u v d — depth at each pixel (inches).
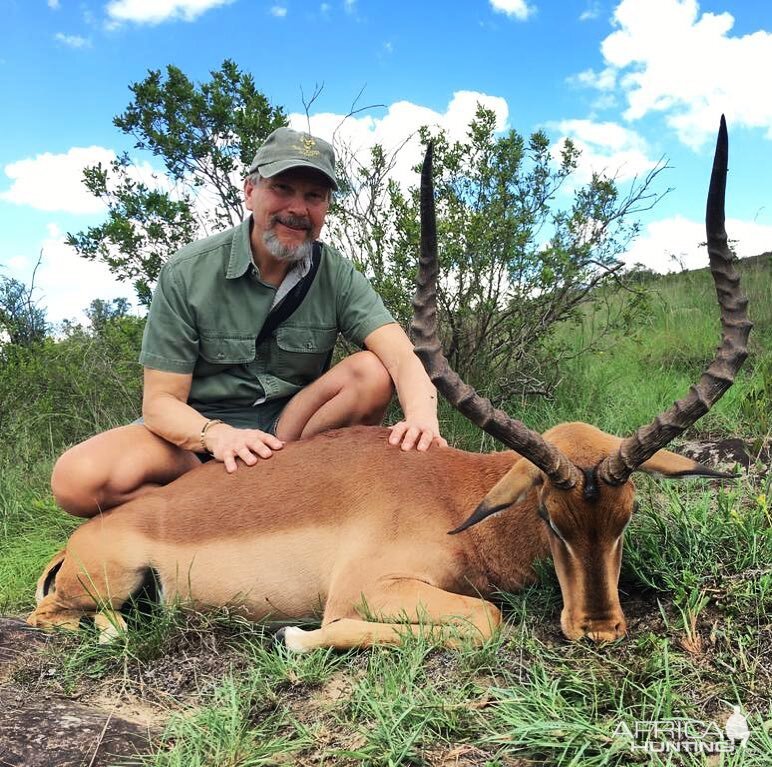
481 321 106.7
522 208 108.6
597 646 49.5
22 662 56.9
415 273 98.8
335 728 45.2
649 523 62.6
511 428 50.5
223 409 74.9
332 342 76.2
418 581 56.9
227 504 63.0
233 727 45.1
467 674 48.6
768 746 38.9
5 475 103.9
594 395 110.5
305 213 68.2
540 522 58.4
